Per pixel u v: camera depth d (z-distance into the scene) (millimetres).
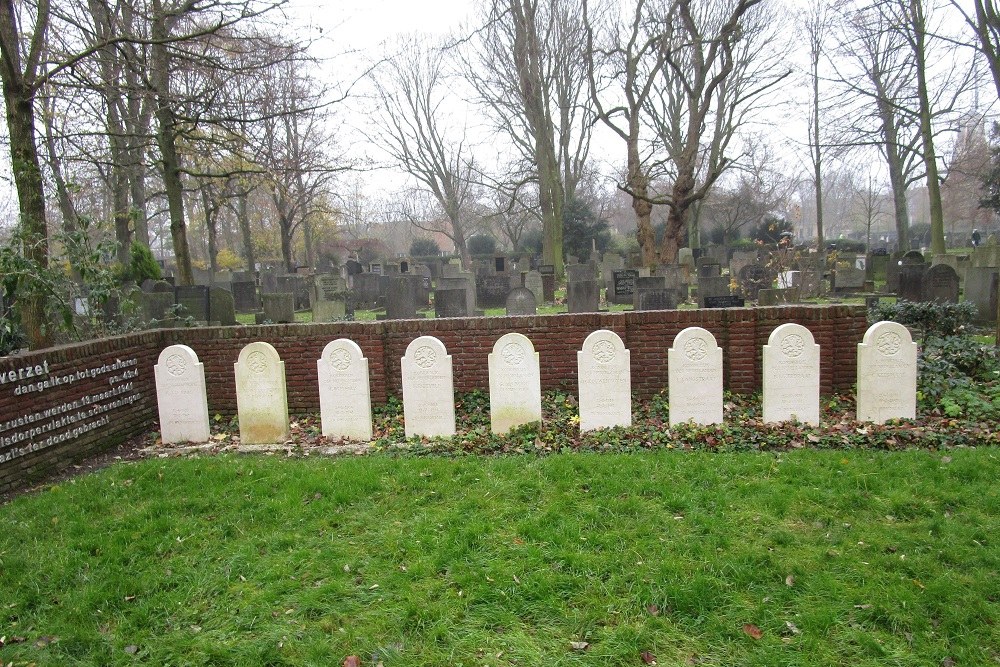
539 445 7281
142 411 9031
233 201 35812
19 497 6363
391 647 3760
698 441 7199
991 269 14914
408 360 7984
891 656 3561
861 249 39188
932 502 5273
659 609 4031
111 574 4668
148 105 15547
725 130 36812
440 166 45656
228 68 12742
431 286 30078
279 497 5906
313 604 4199
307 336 9734
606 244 44875
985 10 14031
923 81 24172
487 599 4188
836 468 6062
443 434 8016
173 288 16688
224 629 4023
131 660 3803
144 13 14117
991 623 3779
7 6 9297
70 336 11094
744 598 4117
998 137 34375
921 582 4168
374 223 65812
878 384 7703
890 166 38031
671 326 9555
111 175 21234
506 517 5344
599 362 7781
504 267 35625
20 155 9734
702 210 49719
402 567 4645
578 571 4453
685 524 5086
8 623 4188
